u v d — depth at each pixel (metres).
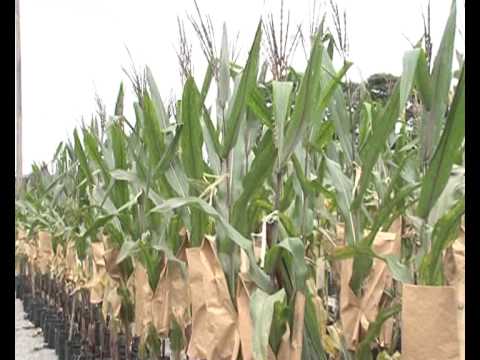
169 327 2.41
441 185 1.44
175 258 2.27
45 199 6.41
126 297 3.16
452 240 1.42
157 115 2.28
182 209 2.25
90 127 3.79
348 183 1.87
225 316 1.65
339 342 1.96
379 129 1.63
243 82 1.67
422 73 1.51
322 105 1.78
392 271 1.51
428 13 1.70
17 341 5.87
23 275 8.38
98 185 3.39
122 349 3.73
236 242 1.60
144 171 2.49
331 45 2.13
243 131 1.88
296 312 1.58
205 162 2.23
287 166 1.98
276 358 1.61
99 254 3.42
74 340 4.72
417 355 1.32
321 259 2.39
